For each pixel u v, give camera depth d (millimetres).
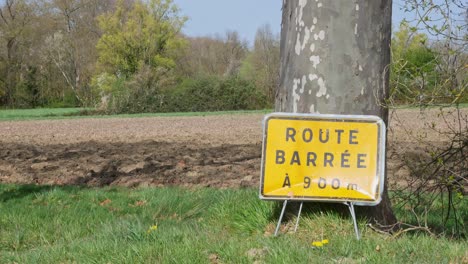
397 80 5676
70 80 68812
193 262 4914
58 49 68438
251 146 18391
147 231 6109
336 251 4980
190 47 75812
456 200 8070
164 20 62531
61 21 73500
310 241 5355
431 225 6977
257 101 48312
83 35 72312
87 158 15805
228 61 78250
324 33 5496
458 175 6359
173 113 43938
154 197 9742
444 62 5641
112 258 5242
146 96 46250
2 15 68812
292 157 5438
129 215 8625
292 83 5711
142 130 26703
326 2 5477
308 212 5750
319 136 5438
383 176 5406
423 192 7051
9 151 17781
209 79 47531
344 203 5523
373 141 5422
